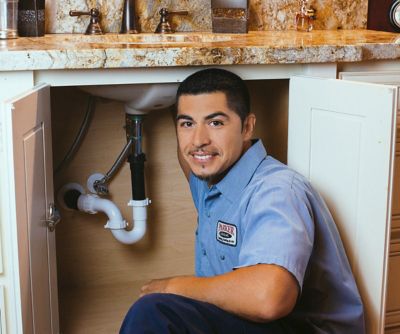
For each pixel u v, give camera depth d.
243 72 1.67
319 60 1.69
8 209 1.33
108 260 2.27
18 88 1.50
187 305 1.23
